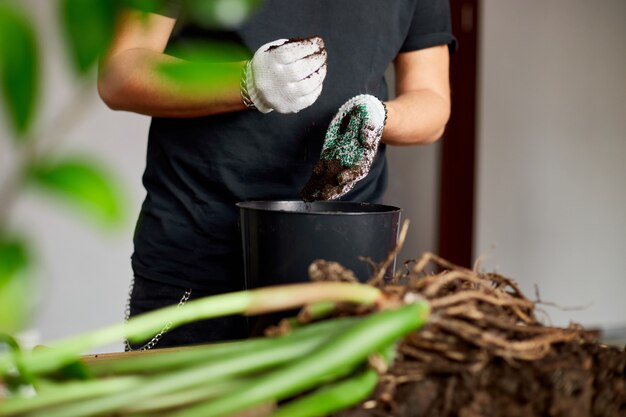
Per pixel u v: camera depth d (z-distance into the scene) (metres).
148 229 1.23
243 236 0.79
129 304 1.26
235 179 1.19
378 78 1.29
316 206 0.90
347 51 1.23
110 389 0.51
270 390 0.46
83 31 0.21
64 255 2.45
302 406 0.47
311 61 0.99
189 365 0.53
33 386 0.52
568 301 3.66
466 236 3.46
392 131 1.18
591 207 3.66
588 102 3.58
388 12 1.27
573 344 0.58
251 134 1.17
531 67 3.45
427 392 0.54
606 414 0.55
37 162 0.20
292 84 0.98
